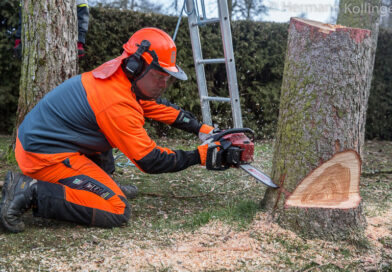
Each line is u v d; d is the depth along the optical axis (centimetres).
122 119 207
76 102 213
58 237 215
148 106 259
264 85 670
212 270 186
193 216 256
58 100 217
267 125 659
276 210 234
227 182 353
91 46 554
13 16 513
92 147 226
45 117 217
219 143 223
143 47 203
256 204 259
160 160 217
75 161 222
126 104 209
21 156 222
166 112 267
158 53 207
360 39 211
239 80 647
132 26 575
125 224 238
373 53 443
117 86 208
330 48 210
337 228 222
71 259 190
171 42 214
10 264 182
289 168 229
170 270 184
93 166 230
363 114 225
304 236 222
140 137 212
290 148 229
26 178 217
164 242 214
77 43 376
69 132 217
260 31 646
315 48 213
